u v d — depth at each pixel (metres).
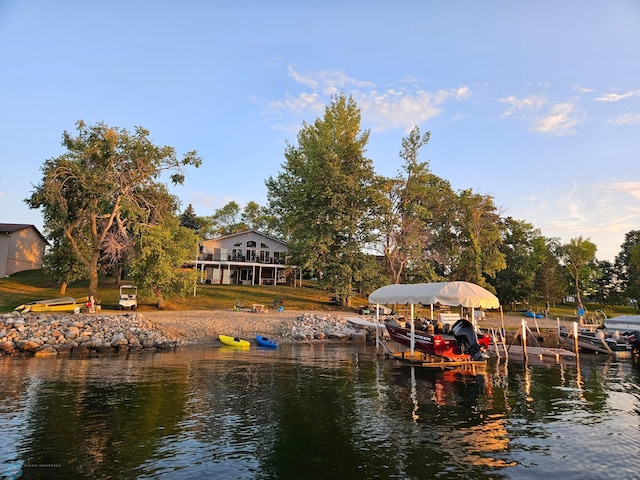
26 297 39.28
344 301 46.38
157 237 36.38
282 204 59.94
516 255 64.44
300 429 10.54
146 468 8.12
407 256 48.69
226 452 8.97
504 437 10.31
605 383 17.44
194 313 36.53
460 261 53.69
